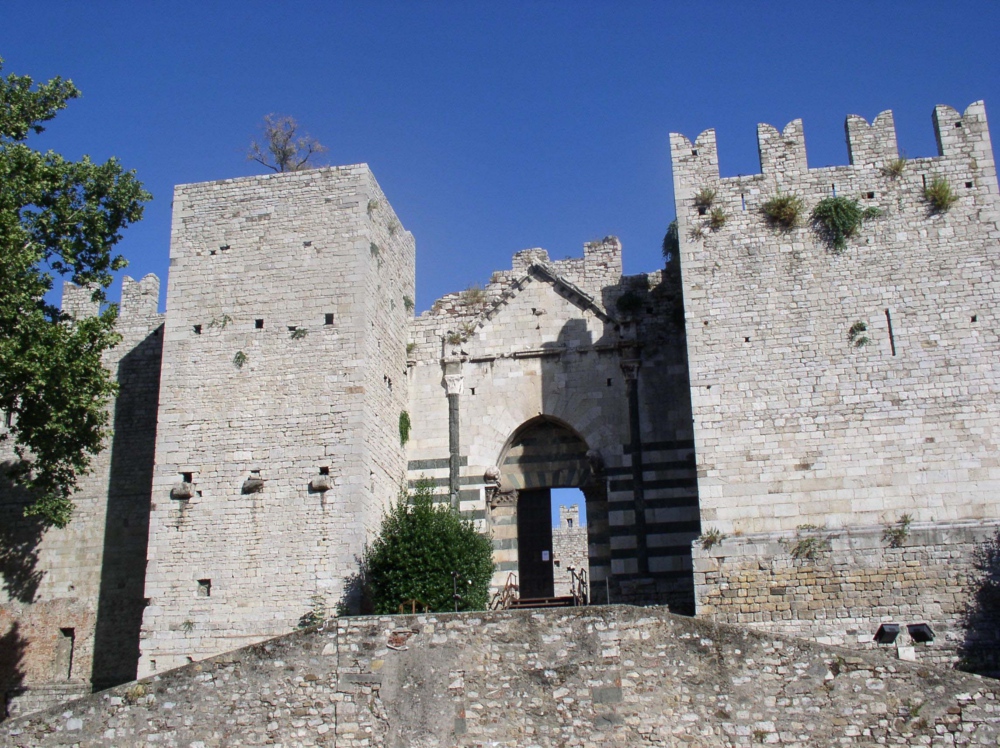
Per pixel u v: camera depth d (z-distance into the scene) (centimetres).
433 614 2588
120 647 4059
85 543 4241
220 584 3472
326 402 3641
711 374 3403
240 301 3819
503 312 4238
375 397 3772
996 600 2944
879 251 3431
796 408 3319
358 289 3759
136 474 4300
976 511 3128
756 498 3253
